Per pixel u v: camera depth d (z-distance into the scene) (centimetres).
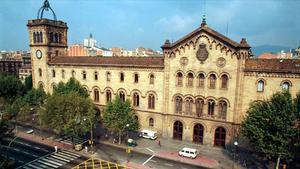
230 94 5175
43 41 7550
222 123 5347
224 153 5206
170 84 5794
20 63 14862
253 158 4953
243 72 4981
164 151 5325
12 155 4988
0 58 15850
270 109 3975
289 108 3841
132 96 6350
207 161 4850
